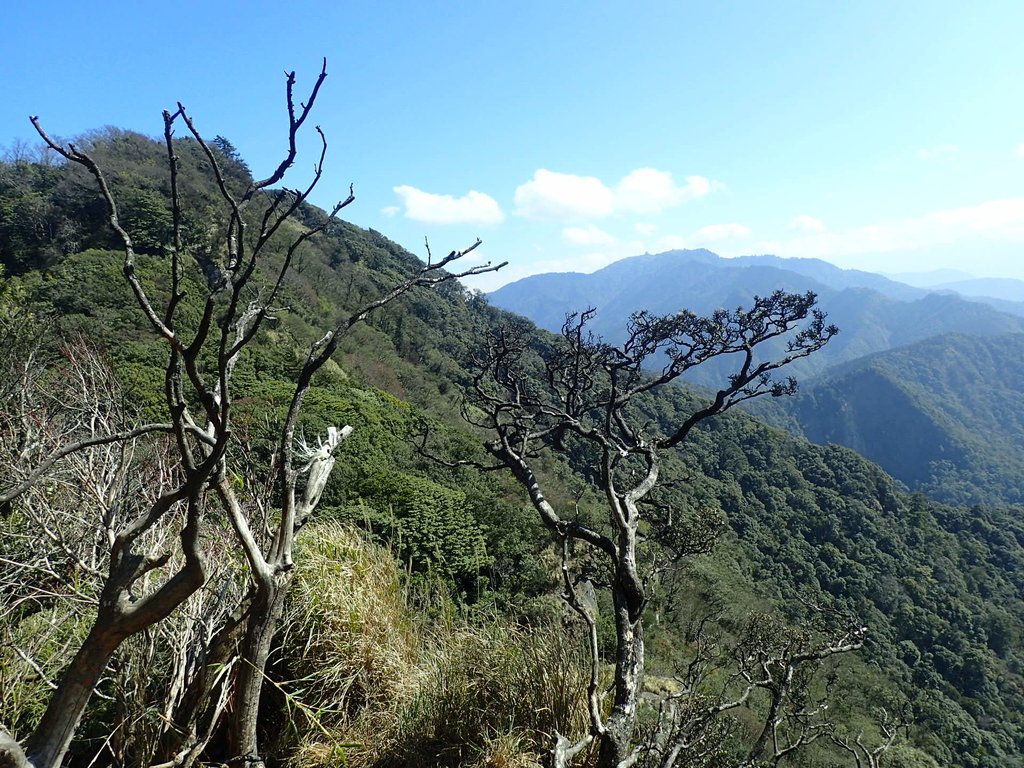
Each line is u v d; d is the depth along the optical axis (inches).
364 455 426.0
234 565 113.0
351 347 1033.5
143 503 127.0
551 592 301.6
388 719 119.0
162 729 89.6
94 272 610.2
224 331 55.1
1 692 88.0
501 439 119.3
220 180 55.3
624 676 79.9
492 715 117.1
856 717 437.4
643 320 113.0
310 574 131.4
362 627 128.5
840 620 149.2
